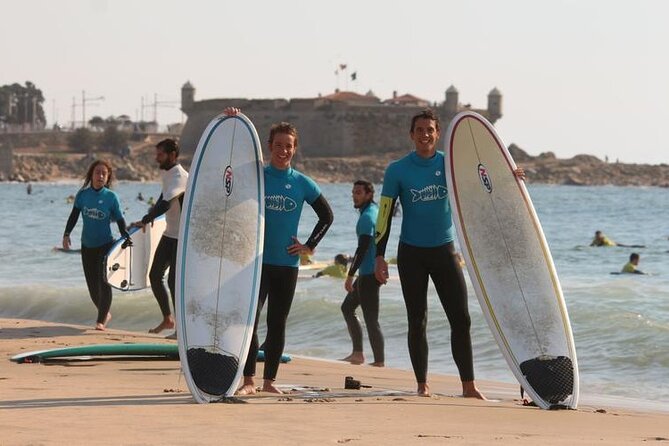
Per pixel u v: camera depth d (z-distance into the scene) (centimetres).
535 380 1280
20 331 2086
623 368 2025
